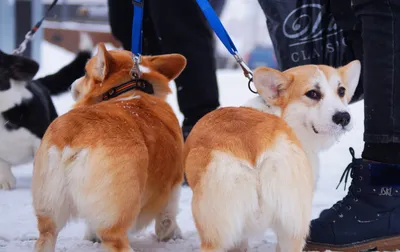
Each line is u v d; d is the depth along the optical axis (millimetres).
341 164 7328
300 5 5484
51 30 24828
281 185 3352
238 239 3475
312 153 4383
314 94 4332
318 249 4223
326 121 4227
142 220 4191
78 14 27141
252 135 3467
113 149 3590
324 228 4223
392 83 4023
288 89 4383
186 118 7180
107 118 3771
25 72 6617
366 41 4133
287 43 5586
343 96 4488
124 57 4719
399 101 4012
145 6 7441
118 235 3580
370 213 4168
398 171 4172
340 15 5238
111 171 3547
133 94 4457
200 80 7031
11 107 6547
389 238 4141
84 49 7902
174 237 4555
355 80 4652
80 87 4930
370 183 4184
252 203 3342
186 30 6945
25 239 4457
